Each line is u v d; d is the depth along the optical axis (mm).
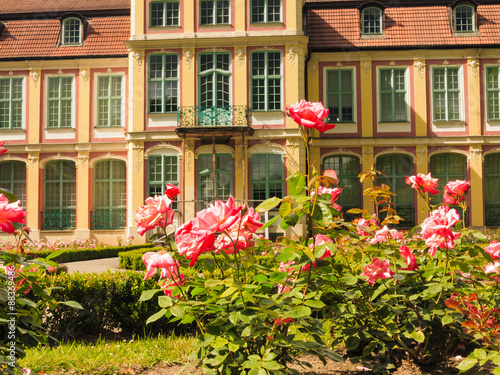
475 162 19891
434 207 3395
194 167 19031
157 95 19375
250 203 18766
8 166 21547
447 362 3441
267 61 19141
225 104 19016
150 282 5367
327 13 21422
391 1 21422
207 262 2547
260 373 2100
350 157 20641
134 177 19141
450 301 2959
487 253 2963
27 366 3768
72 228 20906
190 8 19375
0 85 21359
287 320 2373
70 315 5113
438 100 20281
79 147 20828
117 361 3979
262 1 19359
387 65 20469
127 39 21297
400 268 3301
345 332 3123
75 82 21203
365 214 3523
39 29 21859
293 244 2320
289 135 18750
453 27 20656
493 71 20312
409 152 20078
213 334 2350
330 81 20625
